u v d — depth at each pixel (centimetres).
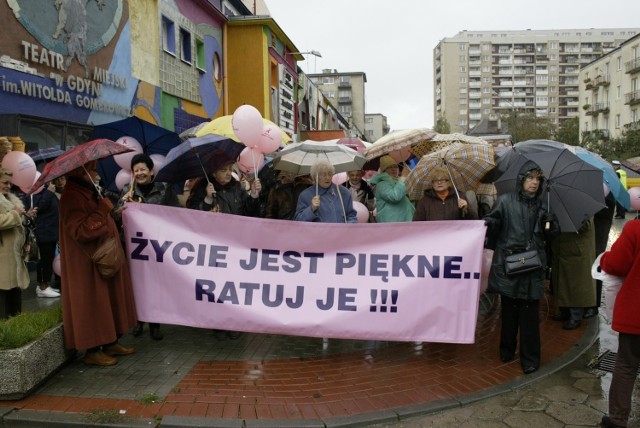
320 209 546
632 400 431
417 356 522
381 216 631
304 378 469
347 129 6091
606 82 6000
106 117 1151
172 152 541
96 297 476
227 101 1980
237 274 524
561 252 605
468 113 13800
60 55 985
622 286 368
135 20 1277
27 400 421
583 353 533
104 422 387
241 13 2284
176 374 474
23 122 903
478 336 582
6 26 862
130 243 533
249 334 589
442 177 526
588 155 642
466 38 13900
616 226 1698
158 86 1397
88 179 475
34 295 777
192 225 533
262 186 677
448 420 401
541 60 13725
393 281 505
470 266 493
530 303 472
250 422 389
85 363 496
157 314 532
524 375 473
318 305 512
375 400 426
